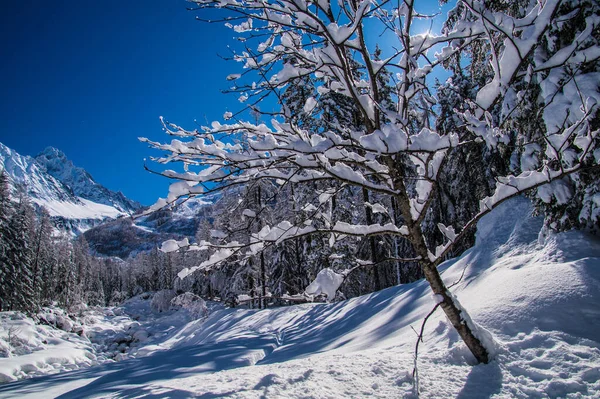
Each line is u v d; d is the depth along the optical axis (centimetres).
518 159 752
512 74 279
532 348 378
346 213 1616
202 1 343
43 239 6100
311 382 382
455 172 1455
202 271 379
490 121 283
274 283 2209
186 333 2394
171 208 324
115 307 6700
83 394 663
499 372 351
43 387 898
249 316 1961
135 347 3300
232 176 331
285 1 298
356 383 371
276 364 560
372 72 381
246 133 383
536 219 778
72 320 4697
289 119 354
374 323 874
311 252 1883
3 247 3997
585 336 377
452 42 400
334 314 1317
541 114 556
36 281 5038
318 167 319
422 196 386
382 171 365
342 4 375
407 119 384
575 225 612
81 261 8400
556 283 463
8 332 2761
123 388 652
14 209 4634
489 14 280
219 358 920
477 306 505
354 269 334
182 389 416
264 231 355
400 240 1745
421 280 1070
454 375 362
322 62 358
